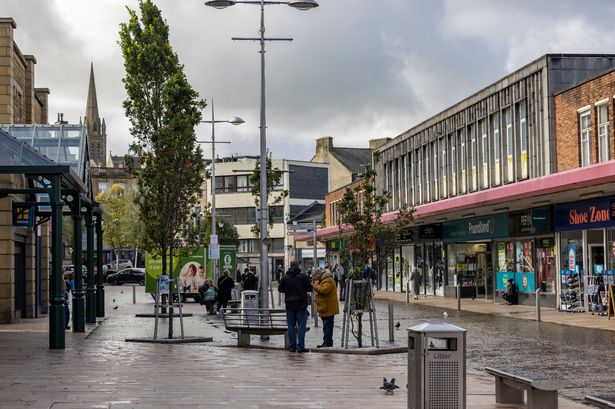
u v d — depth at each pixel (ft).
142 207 94.63
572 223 100.53
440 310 107.96
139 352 61.46
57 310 63.05
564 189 85.92
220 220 298.56
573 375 46.78
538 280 110.83
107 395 39.01
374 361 54.90
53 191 62.75
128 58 108.68
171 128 93.61
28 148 63.31
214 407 35.40
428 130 158.10
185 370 49.65
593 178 79.82
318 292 63.52
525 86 117.70
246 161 342.23
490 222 122.93
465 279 139.54
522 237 114.42
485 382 44.21
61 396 38.65
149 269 143.54
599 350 58.75
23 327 86.53
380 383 43.68
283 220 332.39
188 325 91.25
